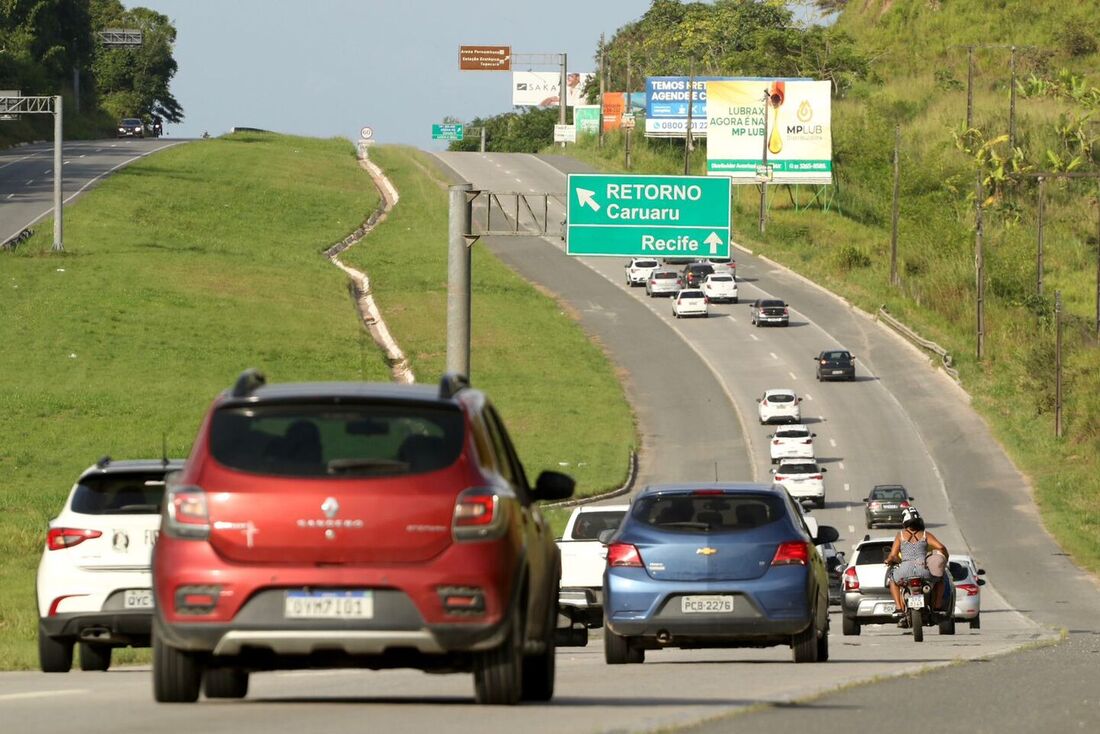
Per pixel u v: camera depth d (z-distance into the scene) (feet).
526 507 98.27
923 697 111.55
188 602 89.10
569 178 462.60
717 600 157.99
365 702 102.94
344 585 88.53
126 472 156.76
